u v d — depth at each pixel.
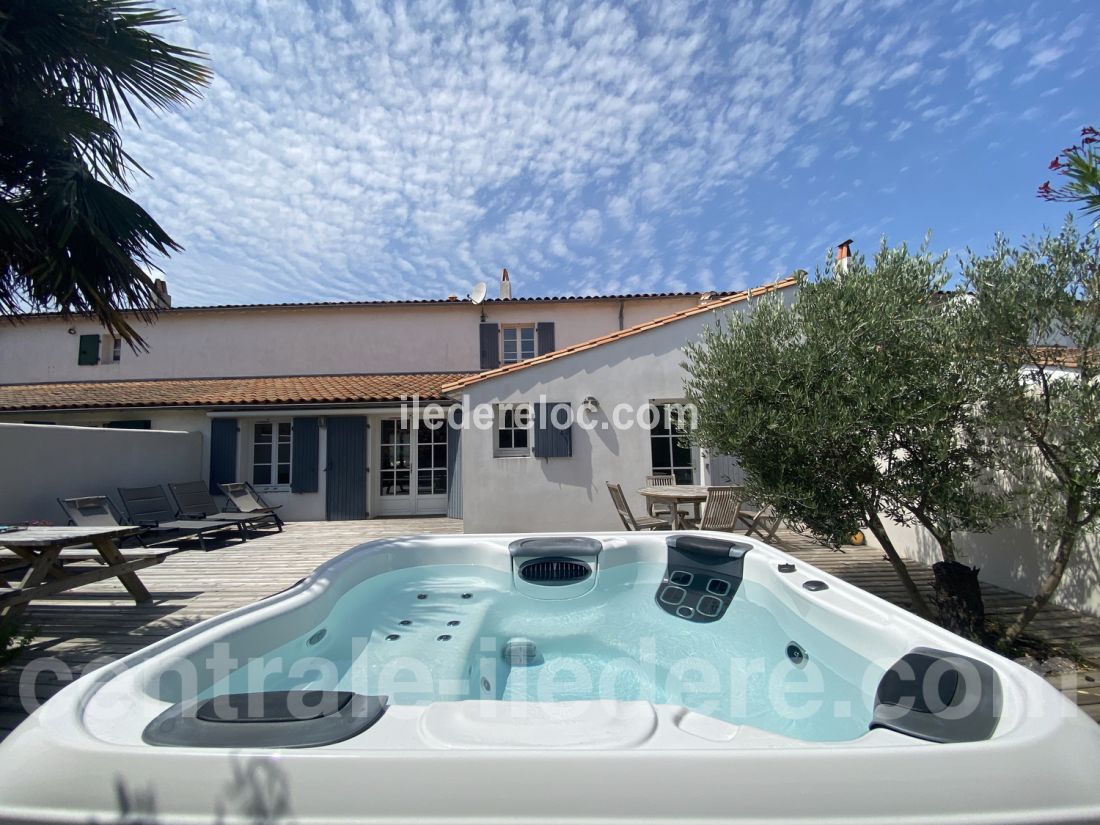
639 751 1.36
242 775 1.33
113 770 1.36
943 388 3.58
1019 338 3.40
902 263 3.97
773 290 4.86
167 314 12.49
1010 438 3.71
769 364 4.18
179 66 4.31
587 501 8.02
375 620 4.11
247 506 9.13
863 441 3.75
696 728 1.61
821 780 1.31
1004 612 4.28
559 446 8.05
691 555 4.48
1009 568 4.88
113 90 4.20
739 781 1.31
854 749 1.38
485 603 4.43
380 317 12.88
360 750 1.38
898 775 1.33
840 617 2.81
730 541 4.41
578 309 12.94
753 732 1.56
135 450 8.79
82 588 5.54
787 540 7.28
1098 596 4.09
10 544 4.01
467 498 7.98
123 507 8.38
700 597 4.21
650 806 1.28
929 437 3.52
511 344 13.02
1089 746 1.43
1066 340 3.43
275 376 12.58
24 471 7.07
